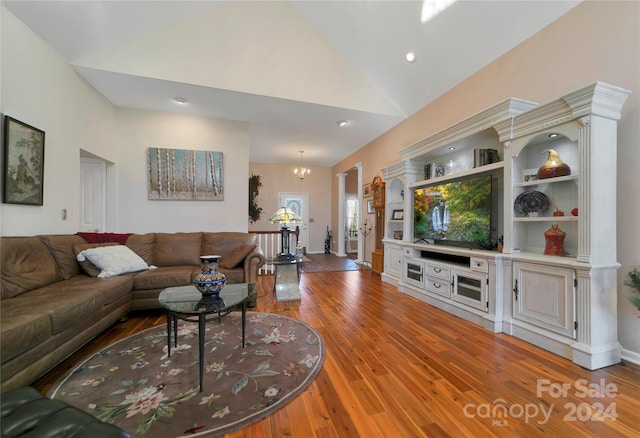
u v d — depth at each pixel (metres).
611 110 1.94
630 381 1.75
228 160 4.55
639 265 1.95
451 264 3.15
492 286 2.59
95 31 2.76
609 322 1.96
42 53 2.57
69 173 2.99
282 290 3.64
